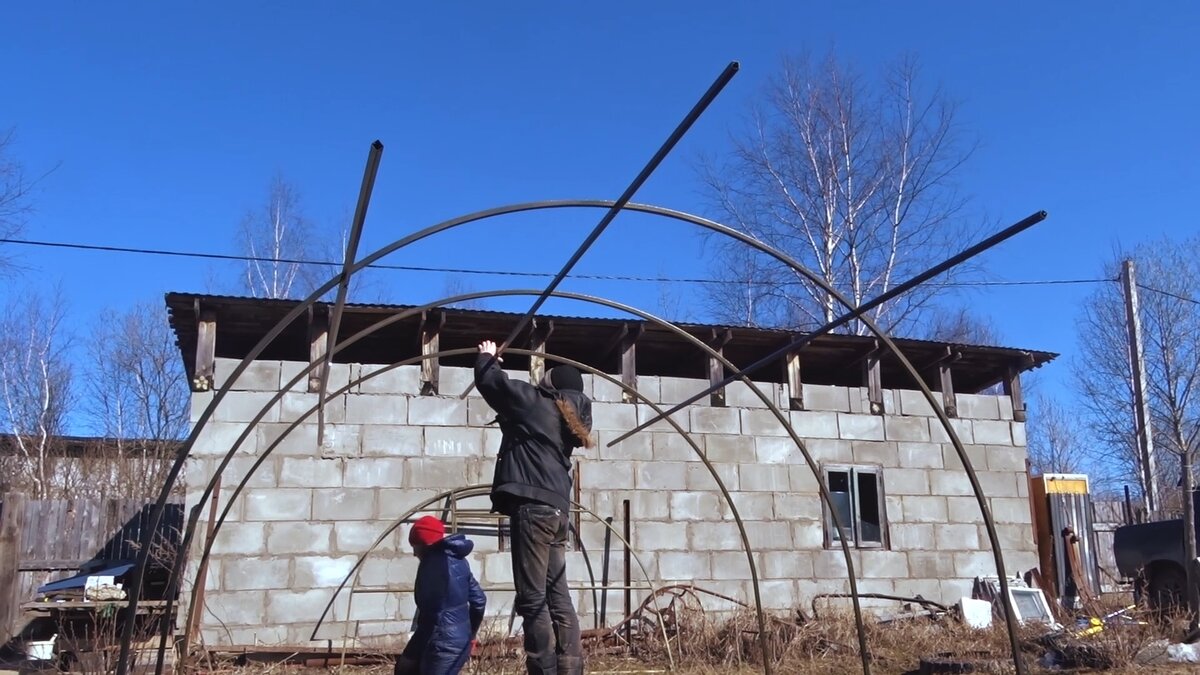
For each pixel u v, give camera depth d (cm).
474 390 1134
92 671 811
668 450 1203
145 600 997
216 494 995
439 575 616
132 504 1329
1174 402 2684
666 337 1211
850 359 1355
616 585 1144
